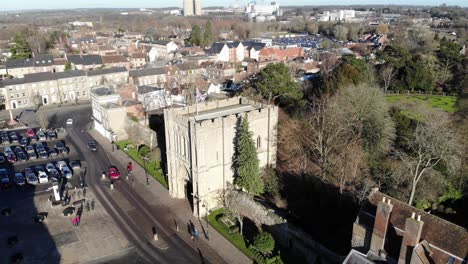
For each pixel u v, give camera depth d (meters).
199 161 60.81
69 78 146.50
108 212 66.06
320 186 65.81
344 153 67.69
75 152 94.31
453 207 61.72
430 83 116.38
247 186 62.78
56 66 175.62
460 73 117.69
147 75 157.38
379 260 42.75
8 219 63.88
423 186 61.41
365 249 46.56
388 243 43.03
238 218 60.03
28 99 139.38
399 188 62.88
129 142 100.50
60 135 107.75
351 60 107.50
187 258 53.94
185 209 66.94
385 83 116.81
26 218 64.19
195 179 62.72
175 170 69.25
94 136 106.81
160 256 54.44
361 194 59.19
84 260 53.66
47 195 72.38
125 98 119.69
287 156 74.38
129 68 184.62
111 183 76.12
